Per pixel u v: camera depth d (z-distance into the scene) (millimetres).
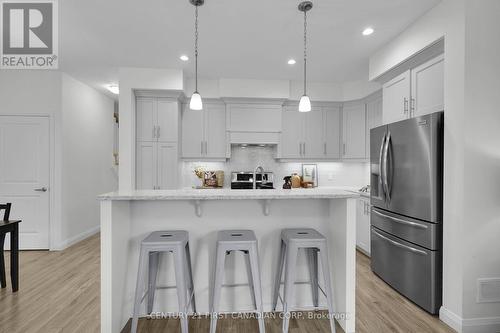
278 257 2334
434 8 2291
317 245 1951
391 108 3033
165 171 3980
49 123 3963
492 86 2031
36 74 3943
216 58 3434
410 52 2598
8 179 3939
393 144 2678
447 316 2143
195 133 4402
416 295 2426
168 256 2273
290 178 4719
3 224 2551
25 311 2320
